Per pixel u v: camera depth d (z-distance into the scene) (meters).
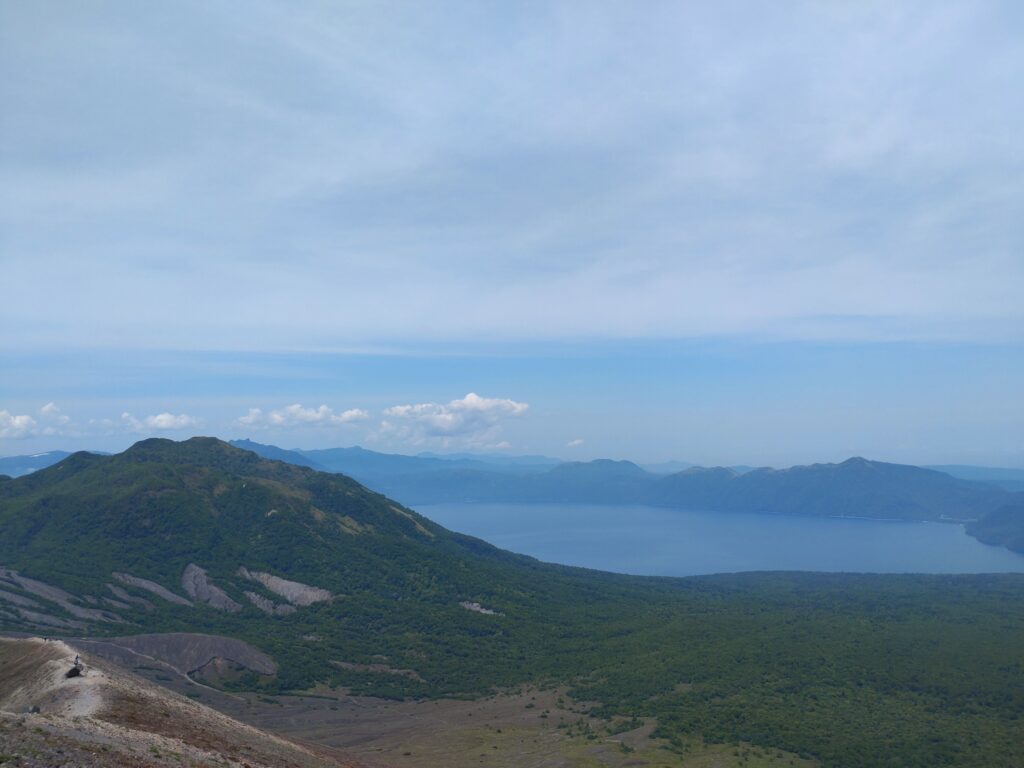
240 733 65.25
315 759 68.44
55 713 52.81
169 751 46.84
